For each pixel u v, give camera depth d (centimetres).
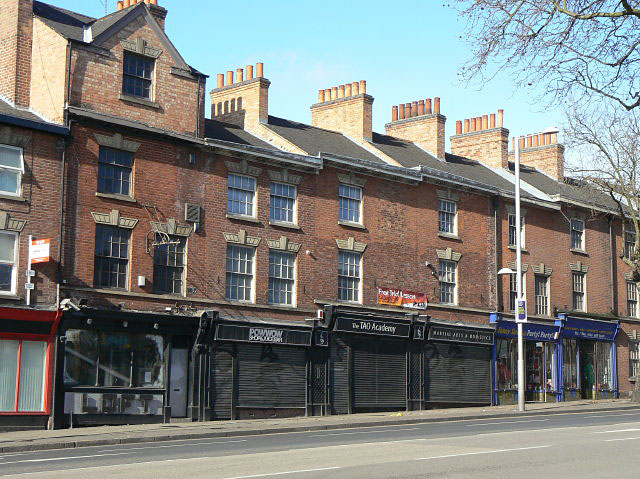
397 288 3444
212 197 2880
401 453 1591
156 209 2719
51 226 2473
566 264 4284
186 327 2742
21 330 2391
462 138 4547
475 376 3722
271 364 2983
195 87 2861
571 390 4216
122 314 2552
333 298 3212
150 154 2725
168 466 1407
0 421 2353
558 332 4122
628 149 3850
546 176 4684
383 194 3444
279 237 3058
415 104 4153
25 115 2548
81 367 2516
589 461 1462
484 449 1656
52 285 2453
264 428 2438
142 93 2727
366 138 3756
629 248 4728
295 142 3272
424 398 3472
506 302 3925
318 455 1566
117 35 2659
